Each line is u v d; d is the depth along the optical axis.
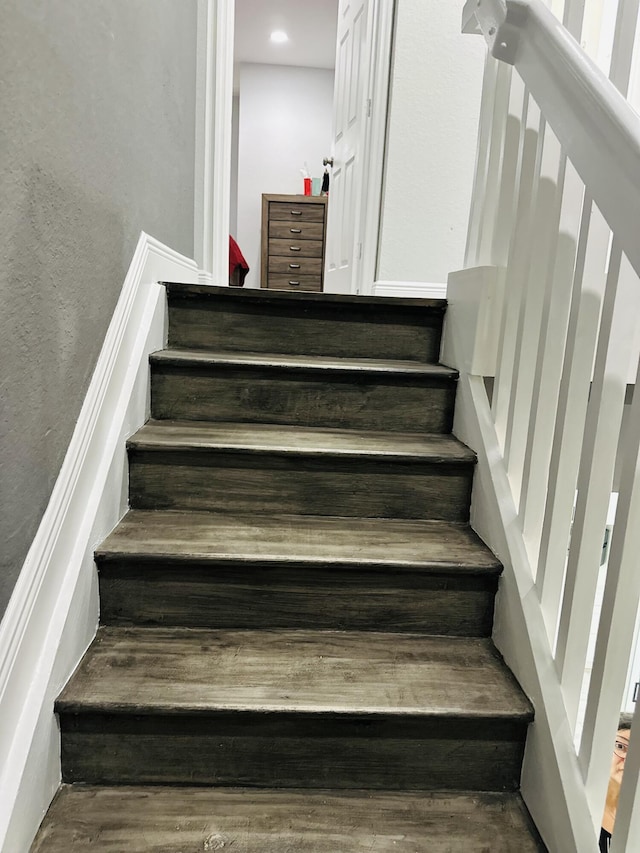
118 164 1.35
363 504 1.42
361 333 1.78
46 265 0.96
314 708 0.99
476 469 1.39
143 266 1.54
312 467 1.39
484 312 1.43
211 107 2.42
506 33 1.01
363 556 1.21
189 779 1.02
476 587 1.22
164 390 1.58
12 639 0.86
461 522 1.43
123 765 1.01
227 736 1.01
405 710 1.00
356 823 0.96
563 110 0.86
